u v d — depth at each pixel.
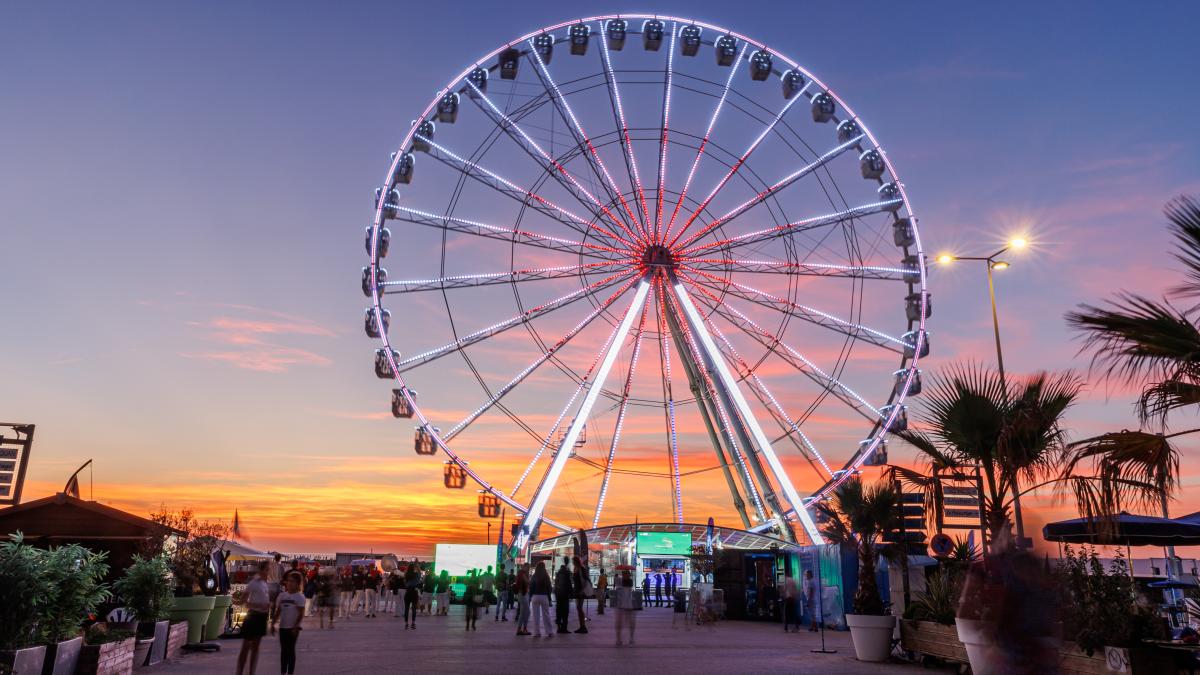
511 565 32.88
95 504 21.94
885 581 26.34
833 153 37.59
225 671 14.33
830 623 27.23
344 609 34.25
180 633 17.45
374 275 34.75
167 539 21.27
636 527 37.75
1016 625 6.07
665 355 37.25
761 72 39.16
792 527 33.84
